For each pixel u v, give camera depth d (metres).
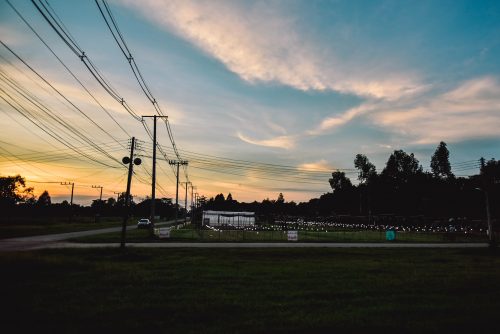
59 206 155.25
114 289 13.52
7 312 10.19
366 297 12.62
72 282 14.64
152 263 20.86
